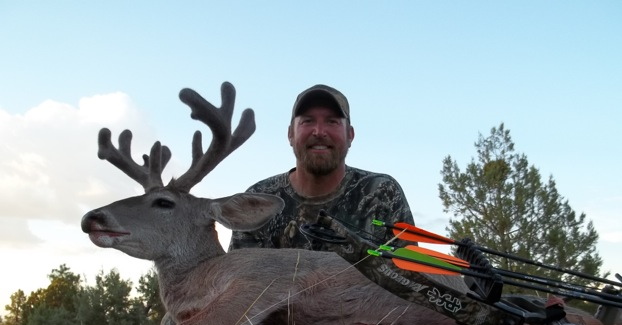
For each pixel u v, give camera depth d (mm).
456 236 5117
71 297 8250
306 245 2039
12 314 8250
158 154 1925
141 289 5816
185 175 1878
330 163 2057
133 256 1788
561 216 4922
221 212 1823
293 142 2160
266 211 1783
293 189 2121
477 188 5105
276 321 1565
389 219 2066
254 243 2094
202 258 1809
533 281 1289
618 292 1376
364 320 1515
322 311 1542
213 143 1898
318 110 2068
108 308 5797
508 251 4836
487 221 5039
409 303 1489
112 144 1958
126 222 1775
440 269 1248
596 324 1444
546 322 1331
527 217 4945
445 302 1312
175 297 1783
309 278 1570
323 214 1393
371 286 1523
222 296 1571
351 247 1347
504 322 1300
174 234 1807
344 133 2088
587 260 4711
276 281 1571
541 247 4859
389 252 1271
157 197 1820
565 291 1310
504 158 5195
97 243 1761
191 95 1858
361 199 2080
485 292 1255
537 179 5027
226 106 1940
